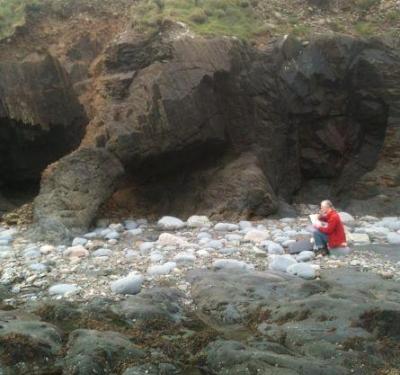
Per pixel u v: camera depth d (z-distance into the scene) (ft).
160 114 47.73
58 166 45.44
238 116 52.03
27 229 43.83
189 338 23.25
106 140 48.01
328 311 24.45
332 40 56.39
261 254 36.01
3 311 25.95
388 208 53.01
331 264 34.12
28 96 50.75
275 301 26.55
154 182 51.21
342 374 19.92
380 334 22.89
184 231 43.47
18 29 56.75
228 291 28.14
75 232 42.09
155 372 20.43
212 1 58.03
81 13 60.80
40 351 21.58
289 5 63.67
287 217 48.93
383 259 35.53
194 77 48.67
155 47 50.80
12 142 51.21
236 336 23.80
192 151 49.70
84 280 31.22
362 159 57.98
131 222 45.91
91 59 58.80
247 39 54.85
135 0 61.36
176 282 30.58
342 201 56.03
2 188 54.08
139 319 25.30
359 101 57.16
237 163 50.49
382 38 59.26
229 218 46.83
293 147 55.52
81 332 22.82
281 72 54.19
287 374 19.57
